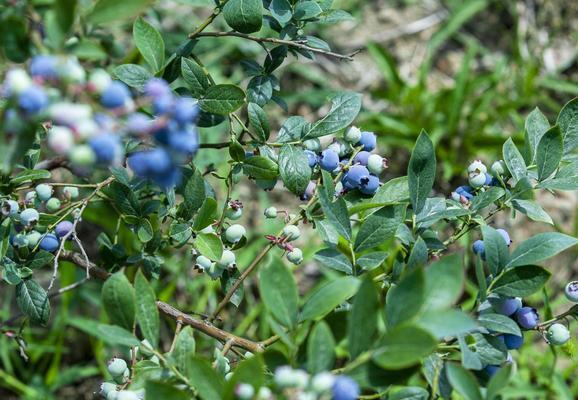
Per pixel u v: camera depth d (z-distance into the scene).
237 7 1.31
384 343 1.10
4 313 1.78
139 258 1.34
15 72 1.08
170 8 2.06
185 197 1.31
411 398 1.24
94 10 1.12
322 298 1.15
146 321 1.17
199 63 1.38
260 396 1.13
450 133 2.01
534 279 1.22
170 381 1.18
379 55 2.08
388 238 1.26
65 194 1.38
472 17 2.33
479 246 1.29
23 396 1.77
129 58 1.59
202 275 1.80
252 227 1.95
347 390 1.10
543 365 1.76
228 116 1.33
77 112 1.07
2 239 1.30
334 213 1.26
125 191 1.32
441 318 1.11
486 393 1.16
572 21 2.34
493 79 2.07
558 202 2.06
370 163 1.31
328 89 2.11
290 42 1.33
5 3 1.19
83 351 1.85
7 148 1.12
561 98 2.24
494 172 1.32
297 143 1.33
